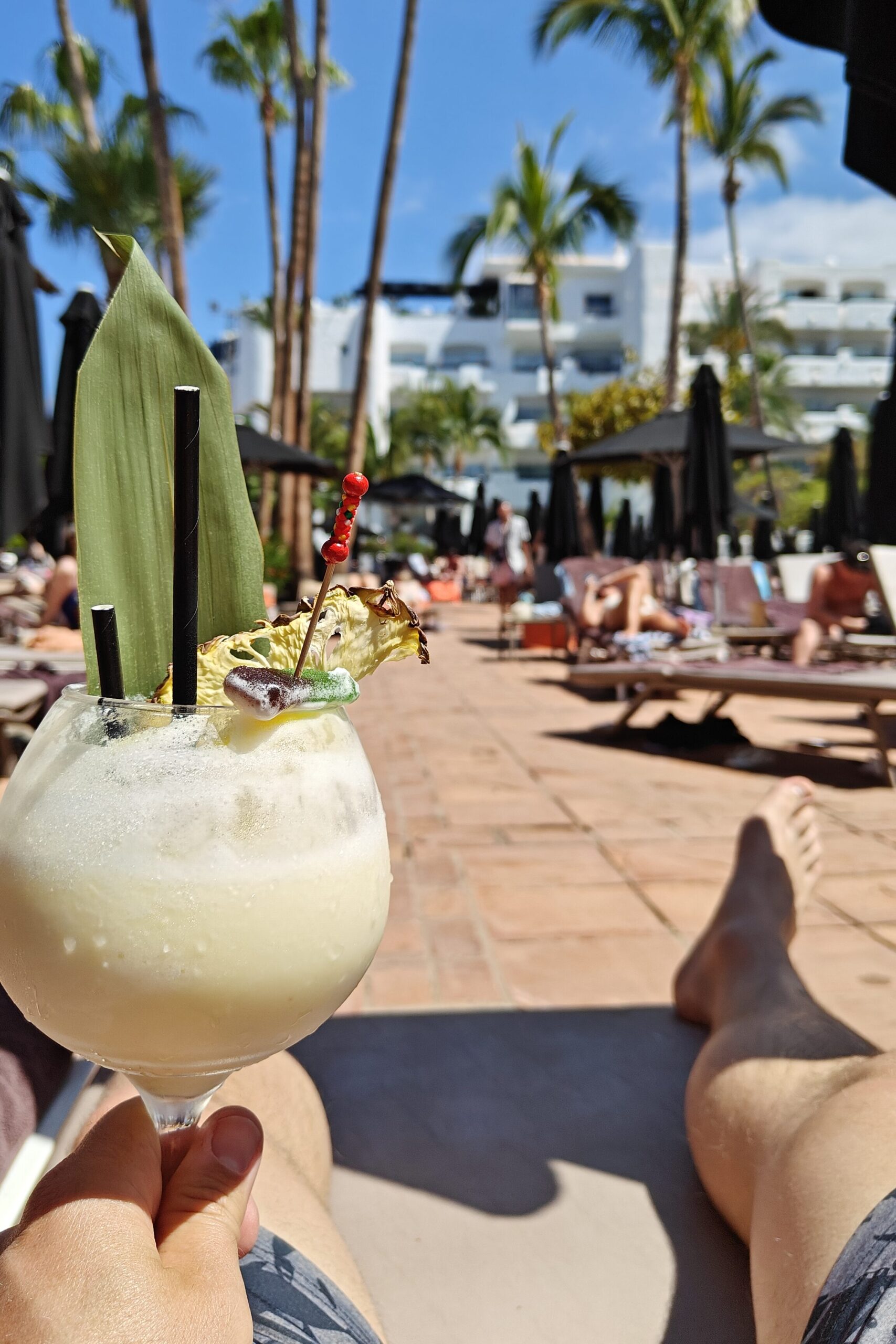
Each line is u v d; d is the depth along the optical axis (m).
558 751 5.28
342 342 48.84
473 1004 2.13
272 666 0.61
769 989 1.50
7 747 3.45
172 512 0.66
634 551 15.88
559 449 11.91
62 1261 0.53
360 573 15.16
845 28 1.68
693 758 5.15
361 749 0.64
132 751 0.54
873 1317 0.66
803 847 2.10
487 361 50.09
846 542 11.41
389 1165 1.53
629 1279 1.27
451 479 44.72
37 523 5.24
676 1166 1.53
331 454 41.81
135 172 15.94
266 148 18.03
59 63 17.58
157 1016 0.52
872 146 1.89
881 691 4.24
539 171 20.48
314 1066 1.85
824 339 46.44
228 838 0.52
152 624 0.66
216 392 0.66
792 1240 0.86
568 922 2.65
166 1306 0.53
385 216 11.84
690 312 45.75
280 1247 0.88
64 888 0.51
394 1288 1.25
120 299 0.64
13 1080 1.04
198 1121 0.66
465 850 3.36
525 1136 1.61
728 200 21.39
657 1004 2.12
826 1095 1.07
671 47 15.32
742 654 8.96
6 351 4.29
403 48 11.48
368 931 0.59
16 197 4.61
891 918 2.70
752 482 32.28
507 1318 1.20
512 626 11.42
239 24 17.73
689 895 2.89
